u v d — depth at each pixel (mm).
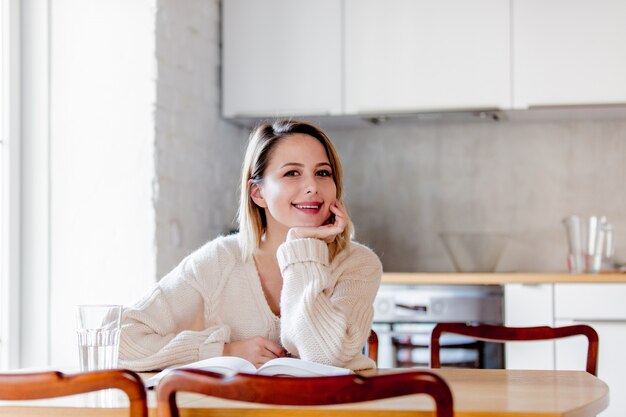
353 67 3580
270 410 1280
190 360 1802
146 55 3076
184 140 3312
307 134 1943
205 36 3564
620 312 3084
